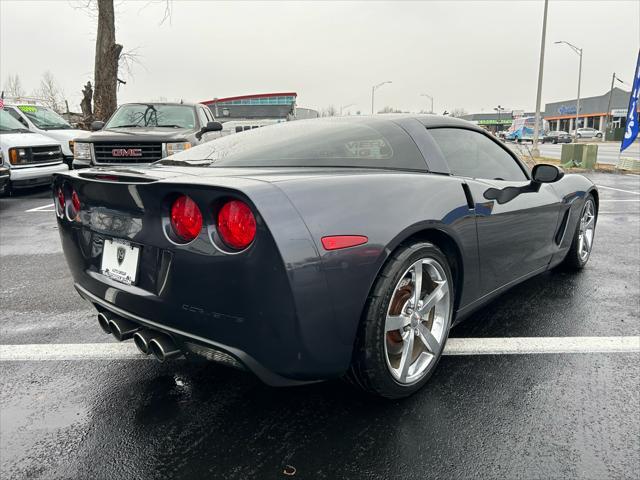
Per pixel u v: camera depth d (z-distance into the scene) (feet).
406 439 6.41
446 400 7.30
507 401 7.26
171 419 6.95
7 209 26.78
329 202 6.17
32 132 34.27
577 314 10.71
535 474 5.76
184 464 6.02
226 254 5.77
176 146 24.97
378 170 7.75
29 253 17.16
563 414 6.93
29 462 6.08
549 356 8.71
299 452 6.20
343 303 6.09
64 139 35.68
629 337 9.52
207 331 6.11
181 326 6.34
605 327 10.00
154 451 6.27
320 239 5.87
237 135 9.71
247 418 6.95
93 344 9.51
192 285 6.07
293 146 8.36
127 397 7.55
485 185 8.83
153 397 7.54
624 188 36.60
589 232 14.11
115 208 7.01
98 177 7.11
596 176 47.57
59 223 8.37
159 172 7.22
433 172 8.31
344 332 6.19
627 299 11.68
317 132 8.79
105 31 43.14
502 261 9.34
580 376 8.00
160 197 6.24
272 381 6.13
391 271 6.63
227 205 5.81
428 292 7.74
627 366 8.35
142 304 6.66
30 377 8.21
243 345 5.92
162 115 28.99
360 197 6.51
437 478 5.73
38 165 31.14
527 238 10.16
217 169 7.59
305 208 5.91
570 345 9.14
